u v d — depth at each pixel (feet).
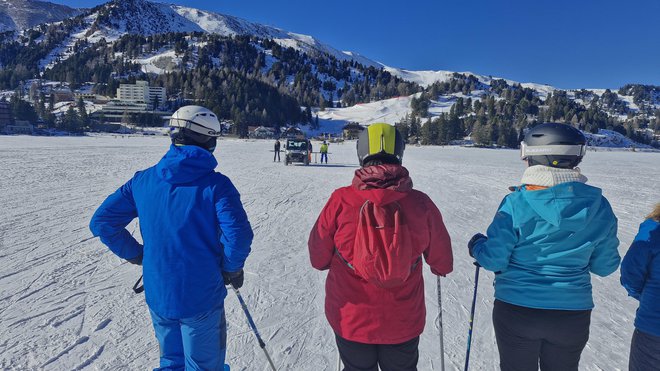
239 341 11.04
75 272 15.46
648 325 6.61
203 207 6.92
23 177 41.04
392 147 6.51
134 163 58.54
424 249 6.53
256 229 23.20
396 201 6.24
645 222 6.89
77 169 49.57
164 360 7.57
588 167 84.43
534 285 6.56
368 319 6.42
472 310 8.40
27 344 10.43
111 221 7.20
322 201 32.76
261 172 56.85
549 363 6.88
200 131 7.16
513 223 6.57
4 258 16.81
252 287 14.70
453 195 38.17
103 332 11.11
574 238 6.38
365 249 5.91
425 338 11.53
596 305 13.84
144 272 7.16
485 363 10.25
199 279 7.00
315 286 14.83
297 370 9.80
